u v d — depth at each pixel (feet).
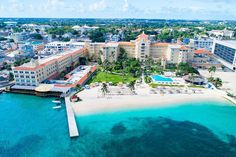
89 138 263.70
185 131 283.59
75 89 407.85
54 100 374.63
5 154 233.55
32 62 411.75
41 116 317.83
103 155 233.14
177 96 394.11
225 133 281.74
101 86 435.12
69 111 327.67
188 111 338.95
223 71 570.87
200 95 402.11
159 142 258.37
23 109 340.18
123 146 249.34
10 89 402.93
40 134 271.49
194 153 239.30
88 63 631.97
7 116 315.99
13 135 268.41
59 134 271.69
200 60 619.26
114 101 367.04
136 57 640.17
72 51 606.14
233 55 579.07
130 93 401.70
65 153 235.81
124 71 537.24
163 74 522.47
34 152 237.04
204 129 289.94
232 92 414.00
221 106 358.23
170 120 311.27
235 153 239.91
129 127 290.15
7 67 540.52
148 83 454.81
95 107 343.05
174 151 242.17
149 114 326.44
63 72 507.71
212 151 242.99
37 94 390.83
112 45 620.90
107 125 293.43
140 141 259.60
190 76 464.24
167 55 627.87
